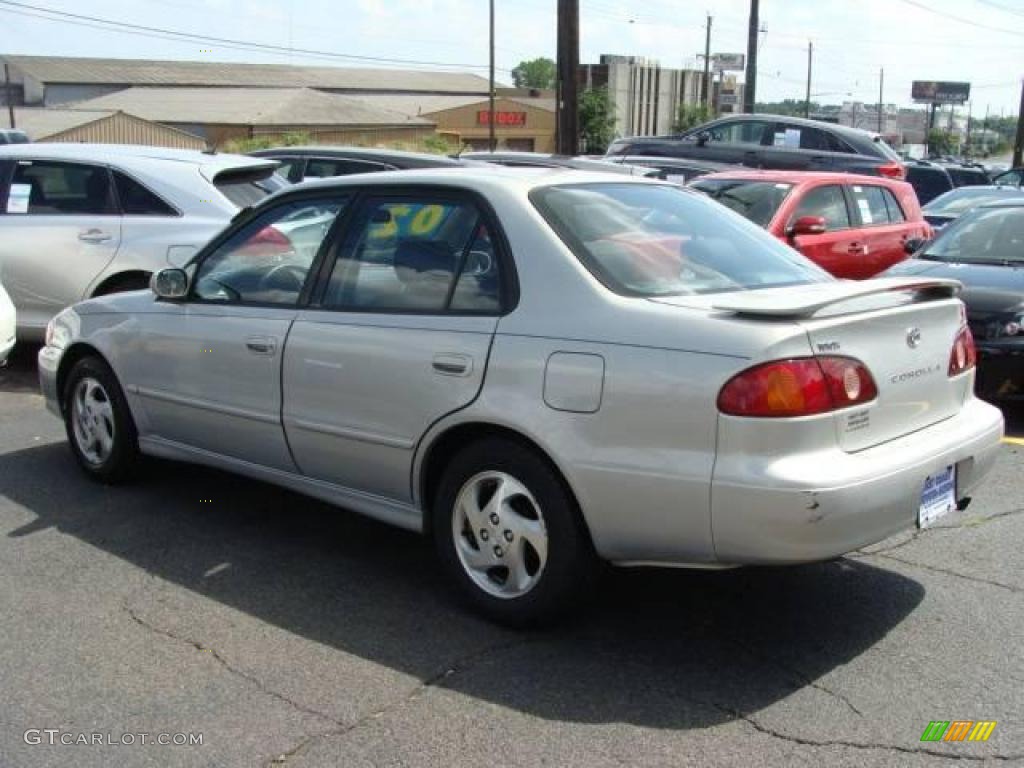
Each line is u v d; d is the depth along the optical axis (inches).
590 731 134.6
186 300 207.8
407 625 165.2
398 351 167.8
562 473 149.9
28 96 3447.3
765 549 136.6
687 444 139.7
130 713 139.9
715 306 143.6
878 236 407.2
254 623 166.2
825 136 665.6
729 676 148.4
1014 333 279.4
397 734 134.6
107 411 229.1
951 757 128.5
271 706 141.6
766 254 179.3
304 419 183.3
